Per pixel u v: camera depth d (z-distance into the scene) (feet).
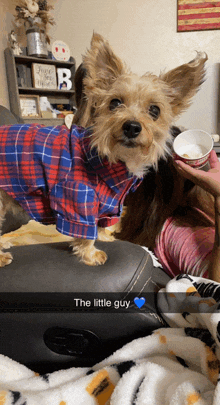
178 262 3.06
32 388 2.05
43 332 2.17
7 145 2.93
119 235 4.26
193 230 3.13
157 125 3.27
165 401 1.73
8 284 2.17
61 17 12.19
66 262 2.38
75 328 2.14
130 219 4.17
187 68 3.18
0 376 2.12
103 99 3.22
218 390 1.55
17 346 2.22
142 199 3.95
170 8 11.78
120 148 2.89
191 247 2.96
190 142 2.97
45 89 11.22
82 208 2.65
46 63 11.53
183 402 1.62
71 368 2.24
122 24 12.09
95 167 2.76
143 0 11.81
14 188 3.02
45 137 2.92
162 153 3.31
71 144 2.85
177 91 3.35
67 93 12.58
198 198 3.51
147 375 1.88
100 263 2.37
